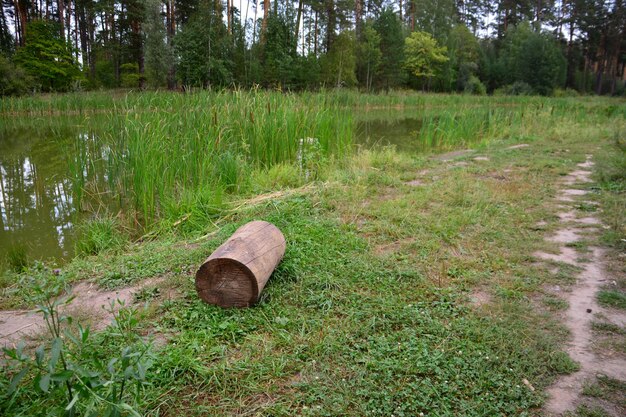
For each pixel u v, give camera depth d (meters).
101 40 43.03
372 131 18.20
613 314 3.65
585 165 9.49
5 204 8.11
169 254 5.06
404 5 62.06
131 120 8.00
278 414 2.60
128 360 2.06
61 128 17.14
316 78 35.59
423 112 29.78
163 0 31.83
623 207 6.30
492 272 4.40
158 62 31.02
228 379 2.88
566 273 4.34
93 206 7.80
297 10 42.19
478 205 6.38
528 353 3.10
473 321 3.47
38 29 32.22
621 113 20.66
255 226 4.30
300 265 4.43
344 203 6.56
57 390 2.36
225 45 30.31
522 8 69.94
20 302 4.25
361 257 4.68
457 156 10.86
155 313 3.72
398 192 7.30
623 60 65.06
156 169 7.09
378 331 3.41
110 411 1.86
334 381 2.85
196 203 6.61
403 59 45.06
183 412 2.62
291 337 3.30
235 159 8.10
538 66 53.50
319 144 9.56
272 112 9.59
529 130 15.19
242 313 3.64
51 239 6.51
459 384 2.82
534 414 2.61
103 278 4.54
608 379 2.87
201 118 8.79
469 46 55.19
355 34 46.19
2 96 25.91
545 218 5.99
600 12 59.66
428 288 4.05
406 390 2.76
